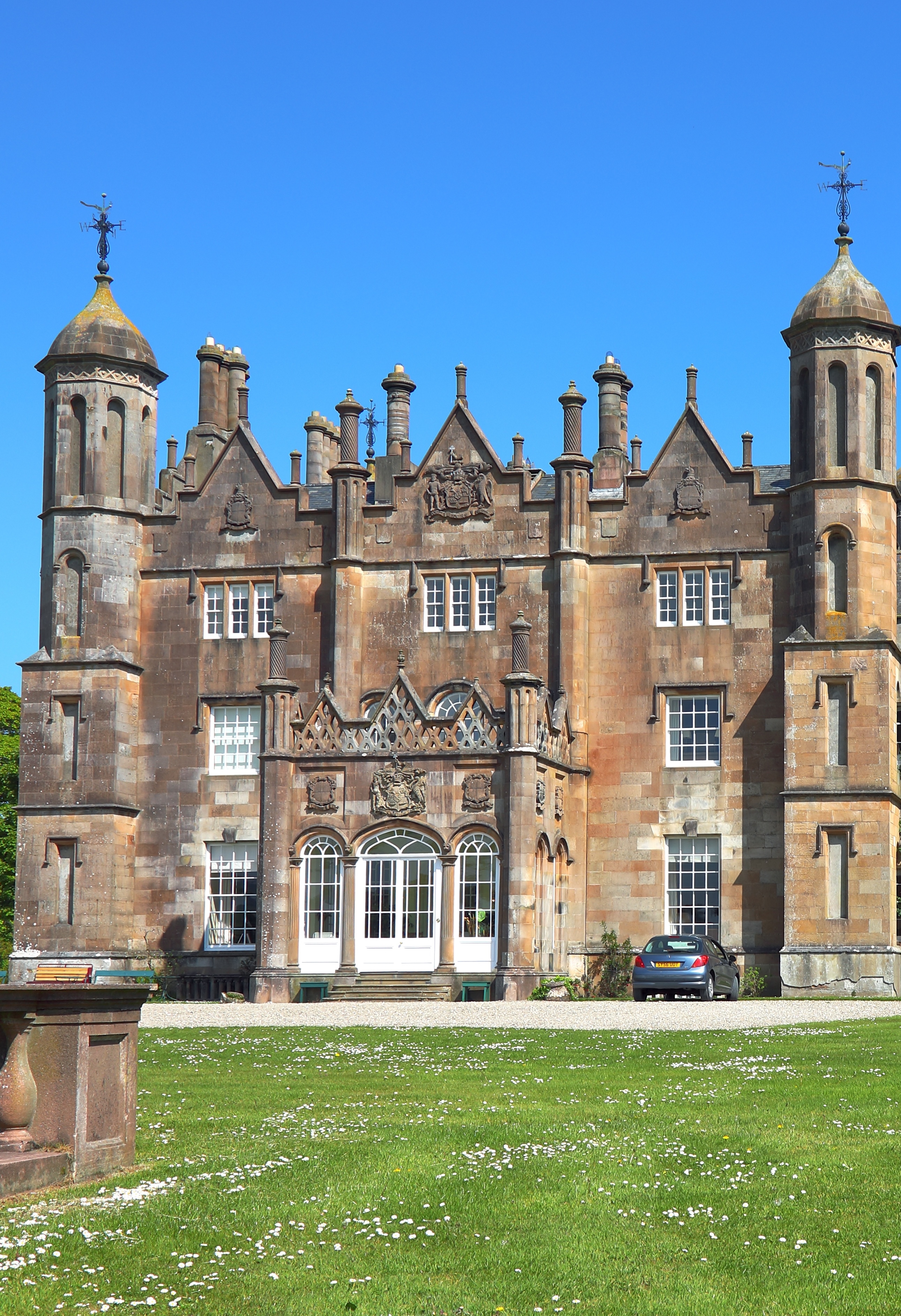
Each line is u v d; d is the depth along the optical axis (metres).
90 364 50.97
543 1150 19.12
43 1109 17.58
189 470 53.50
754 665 47.56
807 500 46.59
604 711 48.50
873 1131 20.25
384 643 50.12
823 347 46.47
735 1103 22.34
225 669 50.88
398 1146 19.34
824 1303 13.82
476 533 49.97
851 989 44.12
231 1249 15.14
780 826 46.84
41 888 49.28
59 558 50.53
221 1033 32.75
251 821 50.12
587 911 47.91
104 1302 13.77
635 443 50.53
